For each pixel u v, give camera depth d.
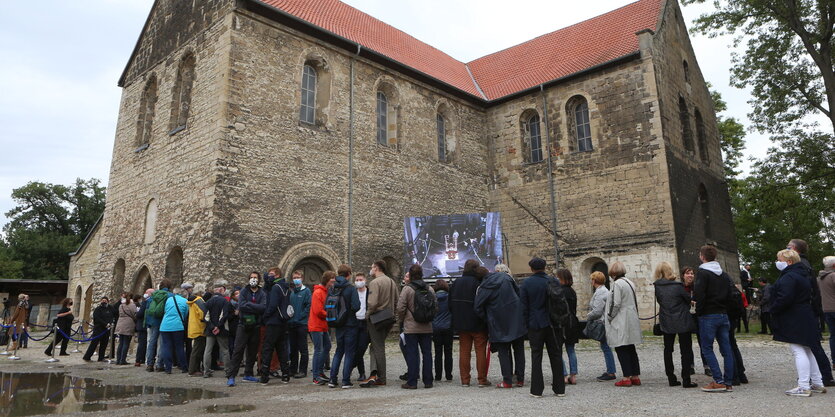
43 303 33.16
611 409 6.46
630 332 8.23
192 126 17.61
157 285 17.62
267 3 17.92
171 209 17.72
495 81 27.42
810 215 25.95
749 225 32.12
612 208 21.64
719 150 26.53
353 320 9.03
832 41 22.66
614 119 22.11
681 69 24.09
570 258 22.42
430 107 23.64
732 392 7.35
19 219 57.38
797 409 6.09
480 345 8.88
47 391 9.00
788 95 24.08
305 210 18.02
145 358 13.27
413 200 21.81
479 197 24.91
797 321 7.00
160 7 21.25
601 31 25.53
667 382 8.51
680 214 20.80
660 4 24.42
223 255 15.71
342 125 19.81
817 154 23.91
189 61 19.31
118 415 6.85
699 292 7.56
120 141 21.88
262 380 9.77
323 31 19.33
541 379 7.48
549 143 23.83
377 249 20.02
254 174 16.89
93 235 25.73
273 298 9.80
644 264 20.45
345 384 8.91
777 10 21.89
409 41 26.94
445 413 6.47
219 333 10.62
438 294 9.92
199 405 7.54
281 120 17.95
